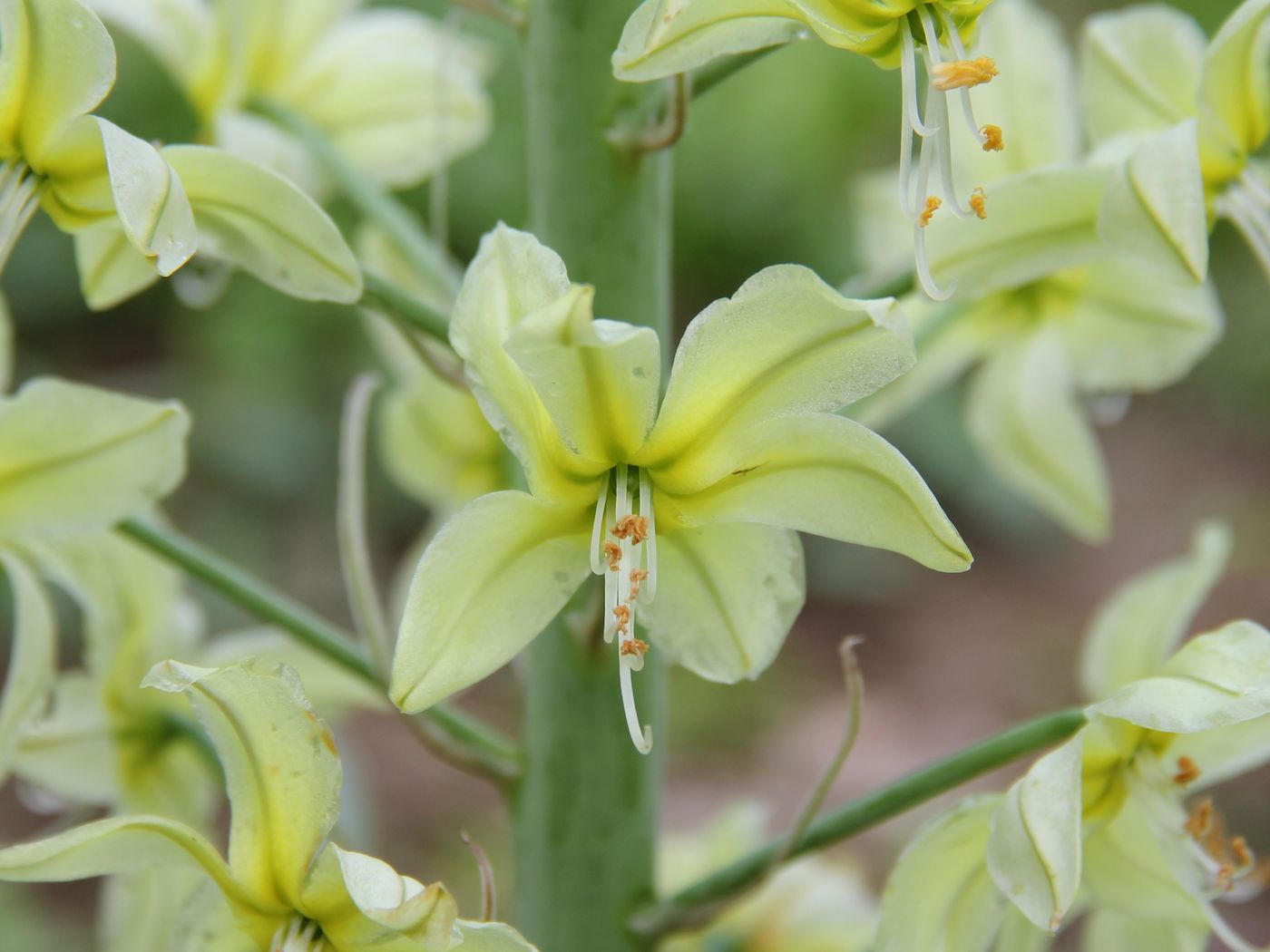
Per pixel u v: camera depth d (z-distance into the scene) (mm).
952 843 355
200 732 398
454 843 686
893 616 859
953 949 357
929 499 341
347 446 371
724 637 352
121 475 370
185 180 352
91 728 397
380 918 340
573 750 375
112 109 783
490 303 340
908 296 408
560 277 339
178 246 346
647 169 370
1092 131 385
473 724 378
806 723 772
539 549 348
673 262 891
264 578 794
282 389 835
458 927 340
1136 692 354
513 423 342
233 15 399
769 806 717
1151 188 358
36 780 399
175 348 867
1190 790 369
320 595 799
